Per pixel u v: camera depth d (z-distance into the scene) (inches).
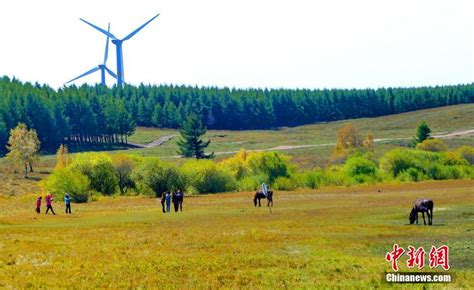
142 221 2105.1
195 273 1101.7
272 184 4188.0
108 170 3966.5
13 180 5378.9
